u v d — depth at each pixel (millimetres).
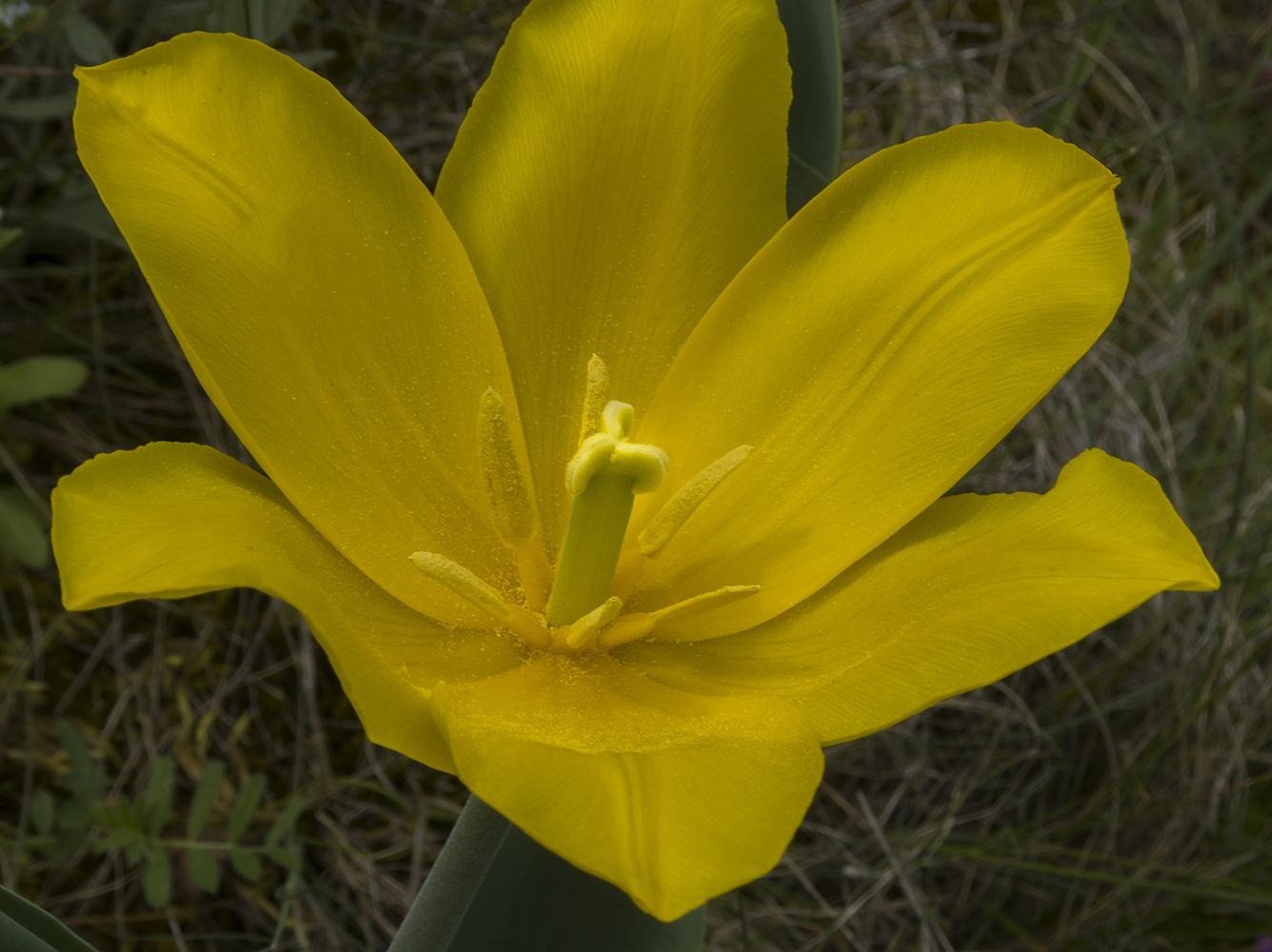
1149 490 243
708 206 272
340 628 225
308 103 252
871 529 261
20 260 379
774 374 271
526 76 267
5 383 337
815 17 292
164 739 360
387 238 259
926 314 265
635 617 260
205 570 223
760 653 260
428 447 265
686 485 263
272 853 319
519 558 266
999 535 249
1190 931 385
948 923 382
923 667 237
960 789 395
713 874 215
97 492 230
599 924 263
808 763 231
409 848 358
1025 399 258
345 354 258
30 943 229
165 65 245
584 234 272
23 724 354
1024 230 262
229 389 245
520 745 228
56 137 379
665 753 233
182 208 244
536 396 274
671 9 266
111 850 348
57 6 354
